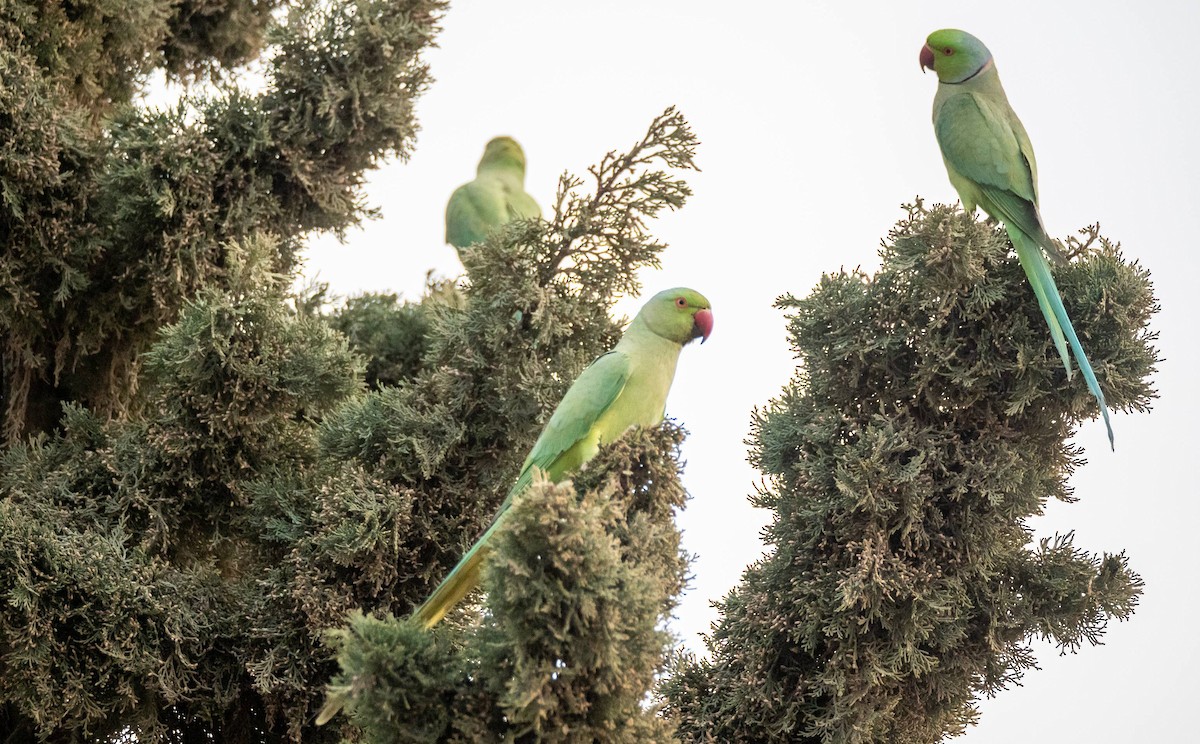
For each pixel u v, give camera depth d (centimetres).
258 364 1140
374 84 1358
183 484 1169
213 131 1330
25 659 1026
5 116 1280
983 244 1025
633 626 783
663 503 893
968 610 1014
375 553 1061
